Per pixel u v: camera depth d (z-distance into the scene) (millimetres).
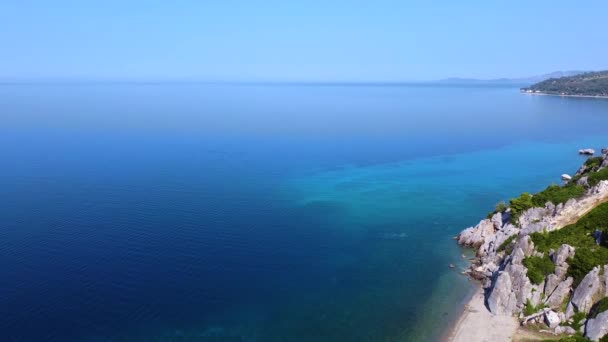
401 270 91375
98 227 106812
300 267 91875
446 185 155250
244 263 92562
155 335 68750
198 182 150625
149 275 85562
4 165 166625
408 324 73250
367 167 181625
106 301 76375
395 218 121188
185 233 106062
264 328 71500
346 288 84000
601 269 69000
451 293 82188
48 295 77062
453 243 104812
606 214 81188
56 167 165000
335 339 69500
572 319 67625
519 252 77500
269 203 131250
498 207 109000
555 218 93062
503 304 74375
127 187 140750
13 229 103625
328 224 115938
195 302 77688
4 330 67812
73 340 66688
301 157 199500
